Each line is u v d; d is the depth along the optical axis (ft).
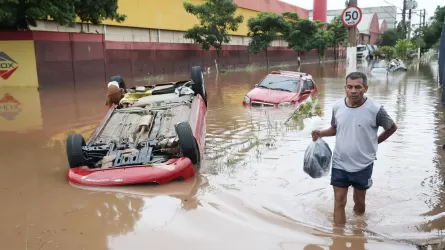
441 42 48.75
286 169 19.85
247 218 14.33
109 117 24.82
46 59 60.54
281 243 12.46
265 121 31.65
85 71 68.18
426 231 13.33
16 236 13.14
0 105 42.65
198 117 24.50
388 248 12.07
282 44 161.58
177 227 13.58
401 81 65.00
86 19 64.54
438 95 46.11
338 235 13.03
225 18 99.91
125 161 19.06
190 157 19.61
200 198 16.20
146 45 87.35
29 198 16.51
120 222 14.07
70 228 13.66
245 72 101.76
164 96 28.99
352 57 32.37
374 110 13.05
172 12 100.73
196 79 30.55
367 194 16.55
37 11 51.39
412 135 26.11
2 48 58.75
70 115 36.42
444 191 16.81
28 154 23.61
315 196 16.49
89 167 20.20
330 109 37.24
